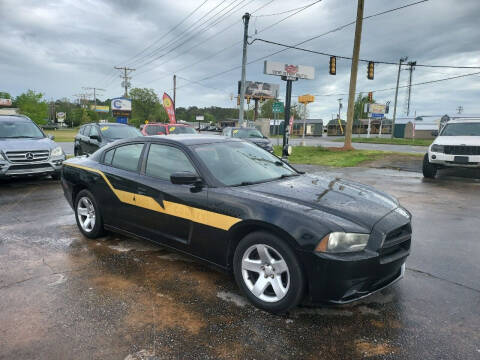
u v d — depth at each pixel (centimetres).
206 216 327
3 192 801
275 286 286
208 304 304
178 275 362
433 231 507
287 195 313
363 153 1759
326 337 256
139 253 424
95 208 461
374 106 5200
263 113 8550
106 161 459
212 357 235
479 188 862
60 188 850
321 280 260
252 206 296
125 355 237
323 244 258
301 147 2198
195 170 353
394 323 273
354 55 1912
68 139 3509
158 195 371
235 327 269
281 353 238
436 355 235
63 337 256
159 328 268
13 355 237
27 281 348
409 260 399
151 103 9031
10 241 467
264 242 287
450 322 274
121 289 331
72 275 362
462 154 943
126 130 1275
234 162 379
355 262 256
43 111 7538
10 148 824
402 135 5634
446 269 374
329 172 1176
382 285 291
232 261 324
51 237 484
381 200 335
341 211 286
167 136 418
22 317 283
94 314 287
